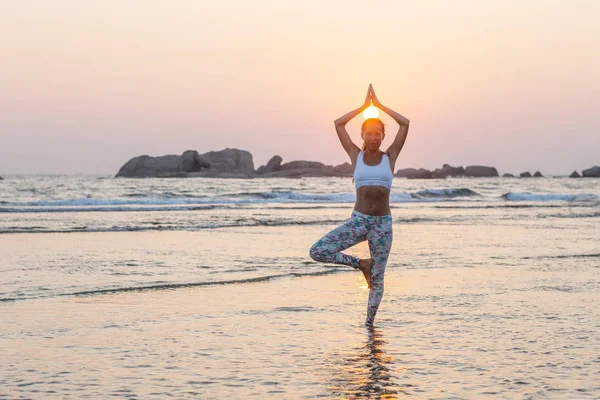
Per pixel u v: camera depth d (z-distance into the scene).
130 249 12.94
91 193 46.97
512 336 6.37
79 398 4.53
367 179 6.67
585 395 4.65
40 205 29.05
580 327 6.76
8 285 8.87
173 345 5.97
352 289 8.95
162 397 4.57
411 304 7.91
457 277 9.89
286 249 13.23
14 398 4.52
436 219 21.73
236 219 21.08
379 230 6.68
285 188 63.78
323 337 6.31
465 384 4.90
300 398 4.58
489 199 39.44
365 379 5.02
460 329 6.66
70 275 9.77
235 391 4.71
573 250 13.29
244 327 6.69
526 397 4.61
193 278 9.63
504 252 12.91
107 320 6.93
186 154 169.00
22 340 6.07
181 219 20.83
